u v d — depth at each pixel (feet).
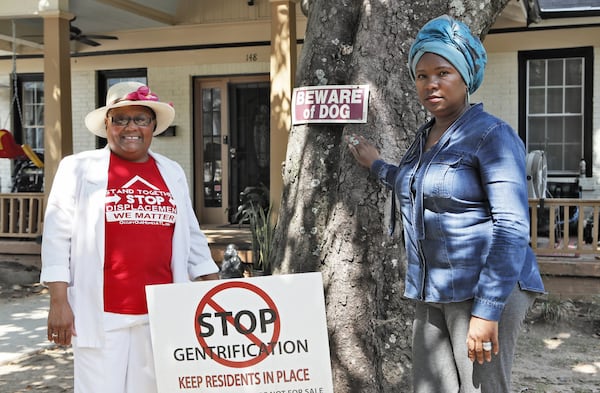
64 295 9.61
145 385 9.78
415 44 8.30
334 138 11.06
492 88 35.63
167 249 10.02
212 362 9.09
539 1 35.17
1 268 31.22
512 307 7.92
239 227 36.63
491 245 7.61
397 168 9.82
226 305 9.09
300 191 11.21
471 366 8.06
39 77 41.11
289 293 9.08
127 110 9.95
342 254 10.66
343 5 11.07
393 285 10.37
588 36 34.24
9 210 33.63
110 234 9.66
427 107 8.22
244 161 38.55
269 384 9.07
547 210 32.17
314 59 11.16
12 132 41.37
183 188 10.48
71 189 9.81
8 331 22.74
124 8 33.32
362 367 10.65
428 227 8.10
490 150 7.72
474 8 10.53
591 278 25.22
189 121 38.55
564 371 18.25
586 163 34.78
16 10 29.89
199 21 37.60
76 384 9.82
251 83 38.17
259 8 36.68
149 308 9.11
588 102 34.55
